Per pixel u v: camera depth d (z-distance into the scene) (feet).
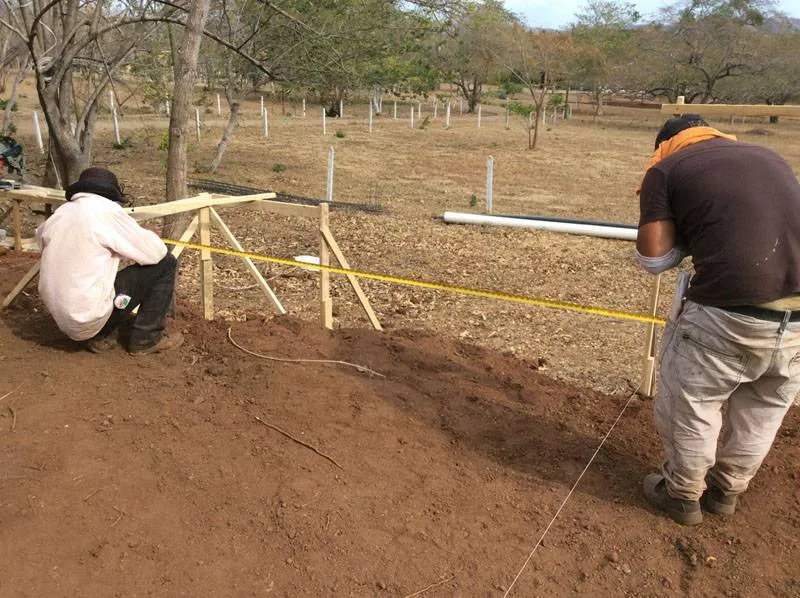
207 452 11.28
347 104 137.18
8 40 46.70
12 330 15.16
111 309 13.43
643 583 9.62
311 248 30.63
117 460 10.91
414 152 72.13
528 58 110.73
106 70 28.09
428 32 37.14
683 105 14.08
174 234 21.39
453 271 28.07
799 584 9.65
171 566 9.15
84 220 12.91
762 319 9.37
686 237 10.02
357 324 20.67
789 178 9.59
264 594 8.91
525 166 64.69
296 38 37.22
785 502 11.23
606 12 141.49
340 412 12.69
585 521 10.64
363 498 10.62
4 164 35.04
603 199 49.29
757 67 134.10
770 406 10.23
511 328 21.08
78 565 9.00
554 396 14.79
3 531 9.36
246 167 57.41
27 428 11.56
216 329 16.07
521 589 9.35
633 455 12.55
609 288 26.50
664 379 10.47
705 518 10.87
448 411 13.37
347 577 9.25
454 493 10.99
